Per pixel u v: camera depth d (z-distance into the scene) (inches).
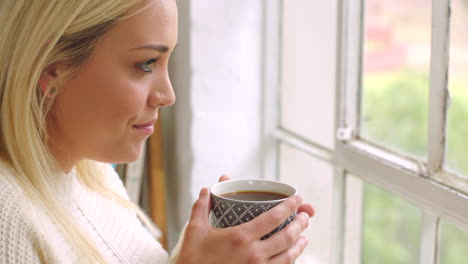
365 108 55.4
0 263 26.7
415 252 75.5
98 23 28.5
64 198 34.1
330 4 57.6
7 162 29.8
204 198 30.6
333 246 57.7
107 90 29.5
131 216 40.6
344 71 53.9
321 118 60.9
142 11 28.7
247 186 32.2
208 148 71.5
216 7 68.1
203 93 69.9
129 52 29.1
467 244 44.6
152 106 30.9
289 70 67.9
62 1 28.0
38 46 28.3
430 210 42.7
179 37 71.9
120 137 30.6
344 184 55.6
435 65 42.4
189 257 28.9
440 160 43.3
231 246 28.6
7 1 28.4
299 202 30.0
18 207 27.8
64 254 29.5
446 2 41.9
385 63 97.3
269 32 69.2
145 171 78.3
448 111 43.2
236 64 69.9
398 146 49.7
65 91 30.0
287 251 30.4
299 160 66.6
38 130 30.5
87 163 38.3
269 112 71.2
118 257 36.4
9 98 29.1
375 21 95.7
